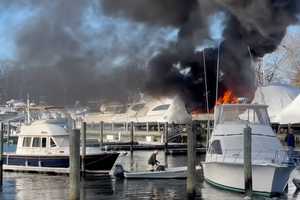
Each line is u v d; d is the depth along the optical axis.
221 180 29.48
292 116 48.53
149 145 63.25
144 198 28.03
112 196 28.77
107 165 37.53
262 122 32.03
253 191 27.41
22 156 39.41
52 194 29.36
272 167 27.00
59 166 38.00
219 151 30.58
